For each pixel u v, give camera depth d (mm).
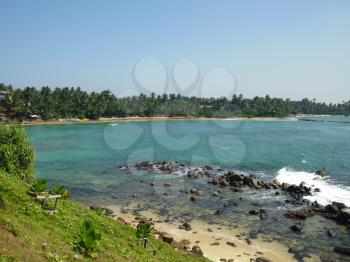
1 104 165875
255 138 126125
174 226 40188
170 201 49906
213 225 40688
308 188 53594
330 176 64500
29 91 183375
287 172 68188
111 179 62312
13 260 12812
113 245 21172
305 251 33750
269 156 86688
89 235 17734
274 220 42156
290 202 49000
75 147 100375
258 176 64938
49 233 18203
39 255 14414
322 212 44312
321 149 99250
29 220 18906
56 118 181750
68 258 15523
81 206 30188
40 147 100562
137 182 60500
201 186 58312
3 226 15930
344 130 167375
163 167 71250
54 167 72188
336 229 39156
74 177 63406
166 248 27828
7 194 21562
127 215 43531
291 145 107562
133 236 26953
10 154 34656
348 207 44031
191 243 35219
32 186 26172
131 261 19141
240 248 34344
